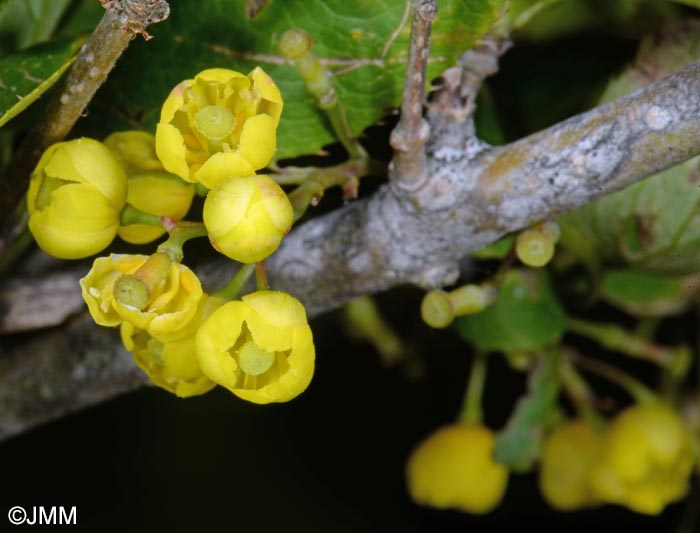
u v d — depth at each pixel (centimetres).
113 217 13
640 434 17
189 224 13
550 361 17
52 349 15
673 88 12
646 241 16
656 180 15
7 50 15
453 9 13
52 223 13
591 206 16
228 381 12
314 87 13
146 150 14
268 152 12
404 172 13
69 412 16
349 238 14
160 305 12
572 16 15
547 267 16
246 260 12
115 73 14
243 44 14
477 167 13
